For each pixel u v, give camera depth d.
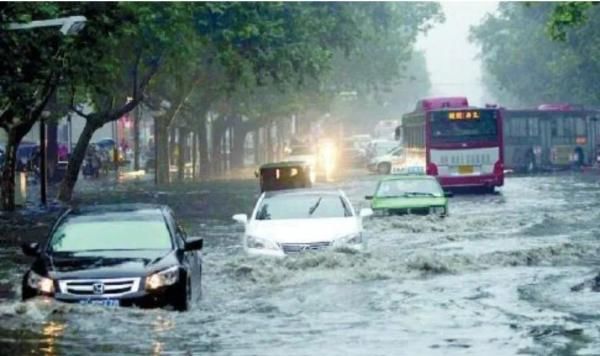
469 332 28.69
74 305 30.50
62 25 63.56
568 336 27.88
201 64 117.12
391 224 62.97
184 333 28.50
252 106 158.38
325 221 44.88
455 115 99.06
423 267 42.75
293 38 110.00
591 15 156.25
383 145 164.50
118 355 25.55
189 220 74.25
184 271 32.28
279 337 28.12
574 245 50.84
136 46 93.94
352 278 40.50
